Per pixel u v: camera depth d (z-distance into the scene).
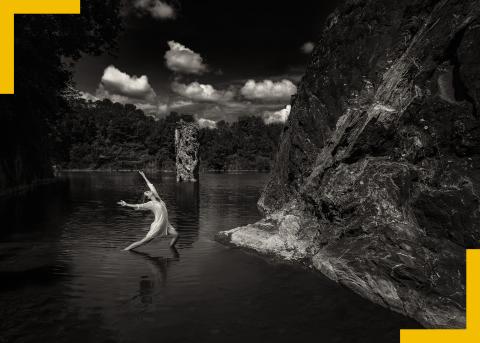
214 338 4.60
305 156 12.20
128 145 120.12
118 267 7.66
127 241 10.16
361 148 8.13
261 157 117.69
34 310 5.37
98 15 24.33
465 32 6.11
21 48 19.58
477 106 5.80
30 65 21.53
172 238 9.97
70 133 102.94
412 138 7.01
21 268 7.50
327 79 11.61
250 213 16.22
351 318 5.34
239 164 117.56
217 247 9.61
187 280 6.86
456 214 5.59
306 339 4.64
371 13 10.55
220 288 6.46
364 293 6.21
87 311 5.35
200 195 25.83
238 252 9.09
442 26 7.07
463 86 6.10
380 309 5.72
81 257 8.43
